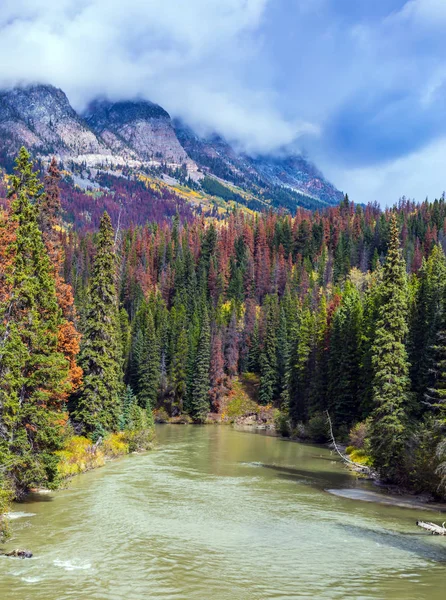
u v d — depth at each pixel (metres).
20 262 31.59
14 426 30.52
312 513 31.41
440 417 36.78
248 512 31.16
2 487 26.19
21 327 31.25
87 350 49.97
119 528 26.62
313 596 18.38
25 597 17.70
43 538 24.64
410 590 19.06
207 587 19.06
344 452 60.81
